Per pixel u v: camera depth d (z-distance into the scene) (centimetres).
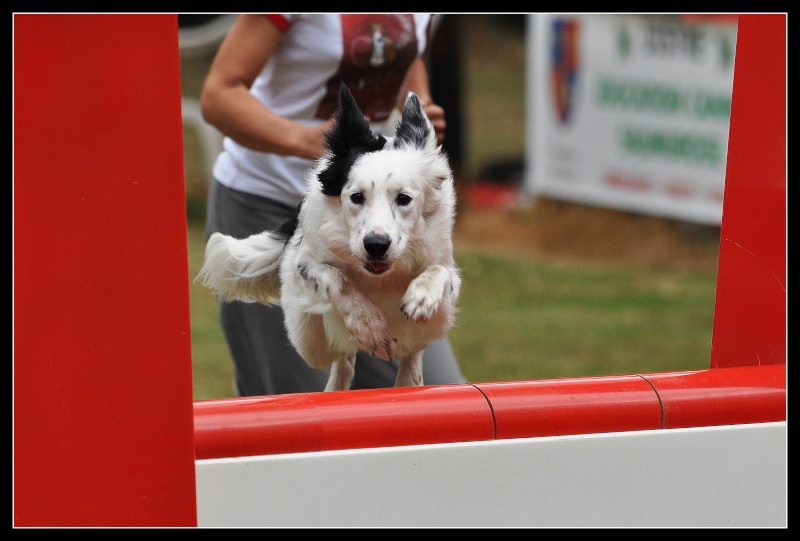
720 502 413
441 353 592
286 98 586
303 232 496
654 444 404
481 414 387
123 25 330
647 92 1561
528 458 389
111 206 336
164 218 338
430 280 471
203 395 991
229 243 554
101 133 333
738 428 414
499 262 1591
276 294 571
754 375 433
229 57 562
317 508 367
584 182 1694
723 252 487
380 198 459
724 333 487
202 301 1385
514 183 1836
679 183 1565
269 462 362
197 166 1769
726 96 1463
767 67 464
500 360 1146
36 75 329
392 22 581
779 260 462
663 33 1517
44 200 333
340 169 469
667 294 1448
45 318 337
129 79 332
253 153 593
